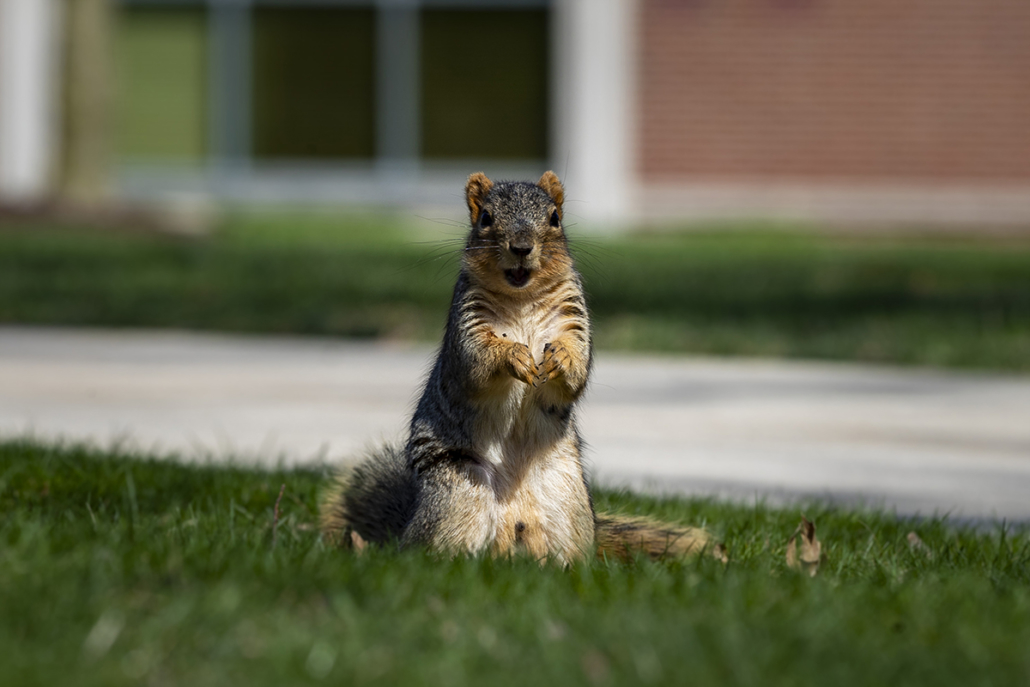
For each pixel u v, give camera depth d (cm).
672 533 642
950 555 623
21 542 514
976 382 1298
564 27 2761
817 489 857
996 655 416
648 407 1154
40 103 2761
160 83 2866
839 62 2683
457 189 2839
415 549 570
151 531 576
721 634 419
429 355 1421
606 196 2712
